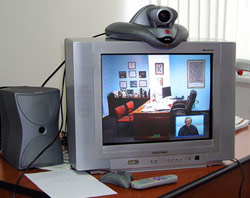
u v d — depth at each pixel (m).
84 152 1.14
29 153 1.19
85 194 0.99
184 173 1.18
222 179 1.34
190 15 2.81
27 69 1.91
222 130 1.25
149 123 1.18
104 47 1.12
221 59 1.22
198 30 2.81
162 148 1.20
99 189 1.03
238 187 1.45
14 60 1.84
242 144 1.49
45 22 1.97
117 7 2.53
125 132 1.17
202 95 1.22
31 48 1.92
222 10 2.78
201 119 1.23
